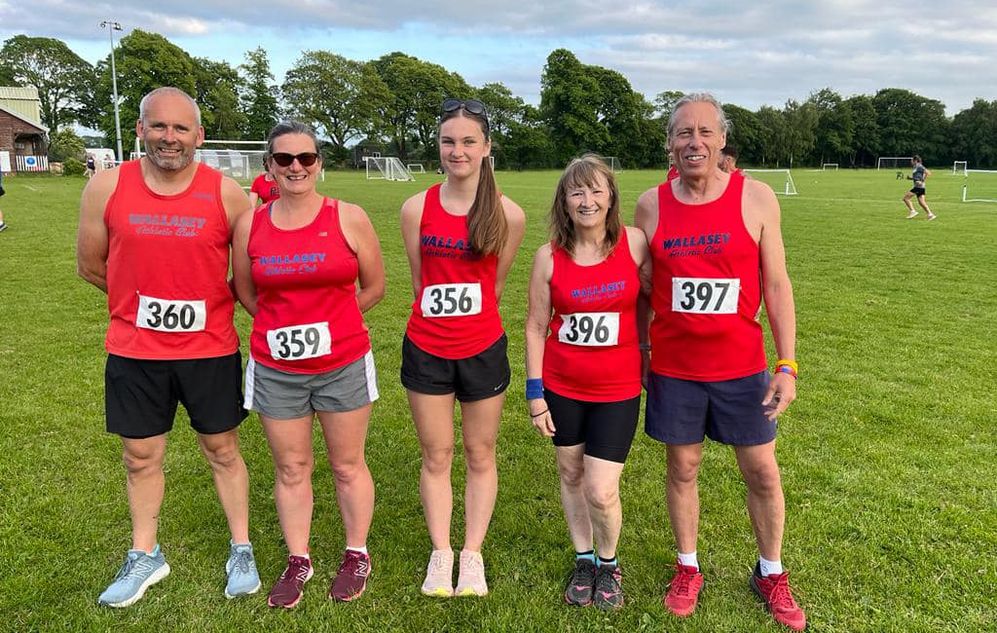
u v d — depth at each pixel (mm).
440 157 2764
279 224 2785
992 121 88250
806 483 4016
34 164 42969
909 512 3680
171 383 2859
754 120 85188
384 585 3135
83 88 77438
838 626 2836
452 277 2867
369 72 76250
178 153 2596
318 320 2816
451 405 3039
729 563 3275
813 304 8547
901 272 10680
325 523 3654
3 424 4703
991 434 4695
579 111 77250
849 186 38469
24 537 3400
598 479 2785
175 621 2867
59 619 2842
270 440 2945
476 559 3162
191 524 3564
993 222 17625
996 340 6965
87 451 4348
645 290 2922
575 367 2807
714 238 2594
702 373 2715
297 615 2922
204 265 2766
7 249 12180
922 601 2969
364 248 2912
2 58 74312
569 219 2770
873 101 96250
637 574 3227
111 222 2680
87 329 7219
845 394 5465
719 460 4320
